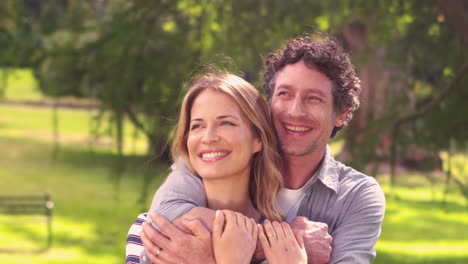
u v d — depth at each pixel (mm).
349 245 2332
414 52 10000
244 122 2203
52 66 8641
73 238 13703
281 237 2189
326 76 2334
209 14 9359
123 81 8609
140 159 8828
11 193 18656
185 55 8930
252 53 8914
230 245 2092
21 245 12758
